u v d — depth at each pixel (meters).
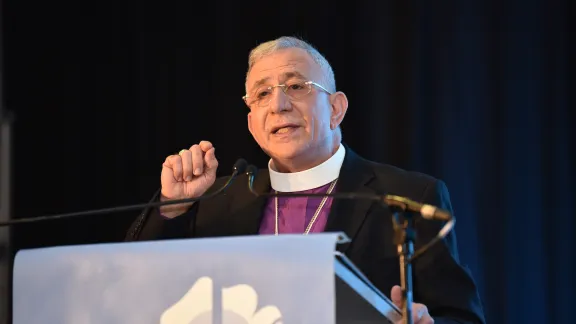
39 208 11.42
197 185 5.95
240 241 4.29
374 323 4.60
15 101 11.54
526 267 10.19
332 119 6.48
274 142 6.22
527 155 10.35
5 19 11.60
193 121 11.41
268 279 4.14
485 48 10.55
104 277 4.46
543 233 10.25
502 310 10.14
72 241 11.38
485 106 10.47
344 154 6.67
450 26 10.60
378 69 10.73
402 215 4.33
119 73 11.60
